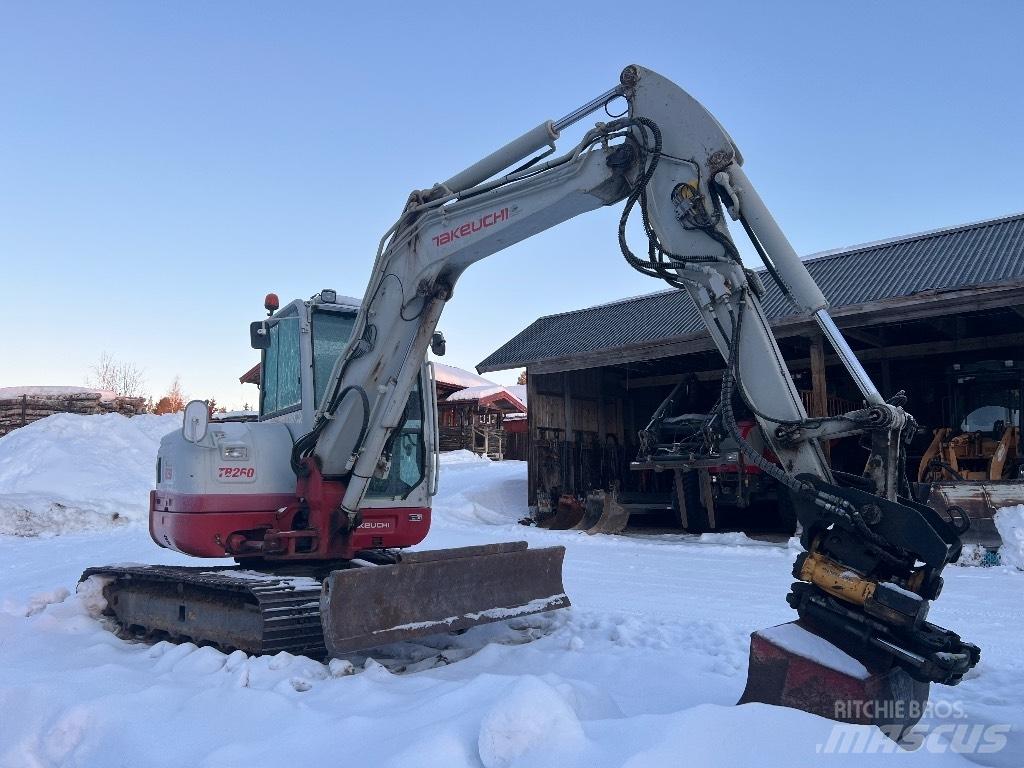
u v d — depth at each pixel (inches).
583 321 722.2
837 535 148.9
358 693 168.7
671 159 177.3
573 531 606.9
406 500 256.2
